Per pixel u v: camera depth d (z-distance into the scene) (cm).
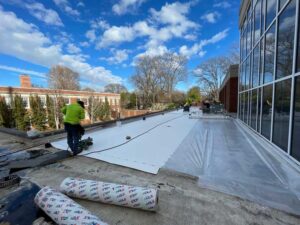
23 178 258
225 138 504
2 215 168
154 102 3719
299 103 291
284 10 348
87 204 195
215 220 169
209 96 3691
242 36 803
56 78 3553
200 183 244
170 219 171
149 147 418
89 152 380
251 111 604
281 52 360
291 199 204
